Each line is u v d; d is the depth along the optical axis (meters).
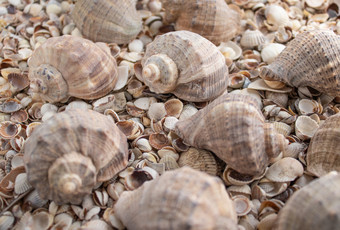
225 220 0.24
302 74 0.34
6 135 0.32
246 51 0.39
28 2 0.42
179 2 0.37
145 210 0.25
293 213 0.25
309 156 0.30
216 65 0.33
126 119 0.34
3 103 0.34
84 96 0.33
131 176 0.29
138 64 0.36
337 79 0.33
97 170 0.28
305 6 0.43
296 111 0.35
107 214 0.28
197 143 0.30
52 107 0.34
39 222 0.28
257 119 0.29
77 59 0.32
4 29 0.40
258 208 0.29
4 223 0.28
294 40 0.35
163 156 0.31
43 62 0.33
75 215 0.29
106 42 0.38
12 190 0.29
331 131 0.29
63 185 0.26
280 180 0.29
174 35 0.33
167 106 0.34
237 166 0.29
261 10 0.42
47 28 0.40
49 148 0.27
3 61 0.36
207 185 0.25
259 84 0.35
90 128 0.27
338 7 0.43
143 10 0.42
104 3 0.36
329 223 0.24
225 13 0.37
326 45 0.33
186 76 0.33
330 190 0.24
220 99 0.29
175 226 0.24
